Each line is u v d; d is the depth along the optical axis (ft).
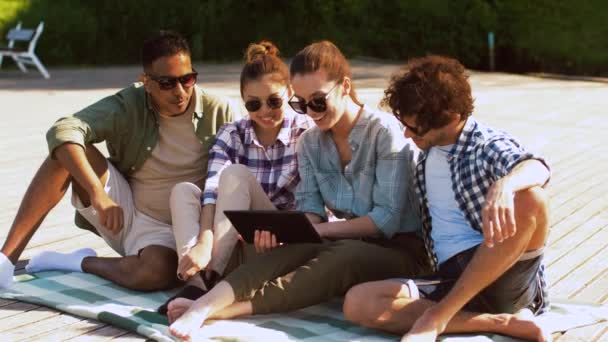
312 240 10.72
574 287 12.59
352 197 11.86
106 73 54.29
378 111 11.76
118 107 12.62
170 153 12.87
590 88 46.83
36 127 29.66
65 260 13.01
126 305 11.53
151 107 12.73
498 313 10.43
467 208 10.43
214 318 10.66
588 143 27.17
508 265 9.69
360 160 11.72
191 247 11.44
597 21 63.72
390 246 11.80
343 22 69.77
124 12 63.16
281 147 12.44
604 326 10.89
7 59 57.00
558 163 23.56
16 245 12.54
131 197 12.93
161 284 12.26
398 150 11.44
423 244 11.84
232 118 13.16
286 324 10.84
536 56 65.87
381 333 10.56
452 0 67.87
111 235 12.89
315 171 12.04
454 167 10.49
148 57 12.18
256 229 10.96
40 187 12.50
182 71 12.17
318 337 10.34
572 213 17.42
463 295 9.79
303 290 10.73
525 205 9.55
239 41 67.26
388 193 11.45
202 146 12.87
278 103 11.85
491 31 66.74
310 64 11.15
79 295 11.87
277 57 12.17
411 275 11.60
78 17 60.90
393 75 10.47
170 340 10.11
